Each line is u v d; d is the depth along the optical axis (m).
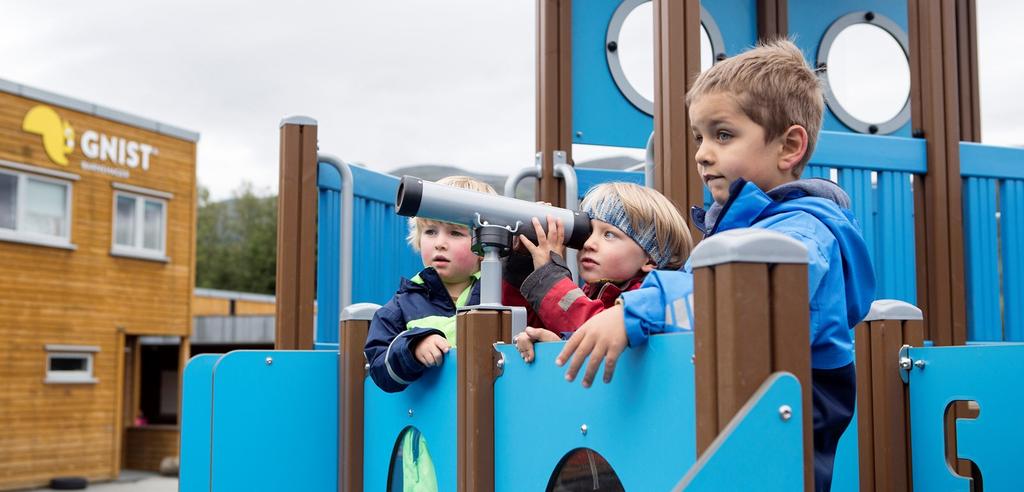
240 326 20.36
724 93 1.55
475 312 1.76
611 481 1.45
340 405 2.57
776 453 1.12
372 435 2.43
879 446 2.10
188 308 18.09
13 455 15.48
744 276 1.14
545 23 3.63
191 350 22.41
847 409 1.47
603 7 3.88
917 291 3.26
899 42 4.43
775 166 1.56
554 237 1.89
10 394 15.47
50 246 16.03
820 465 1.45
